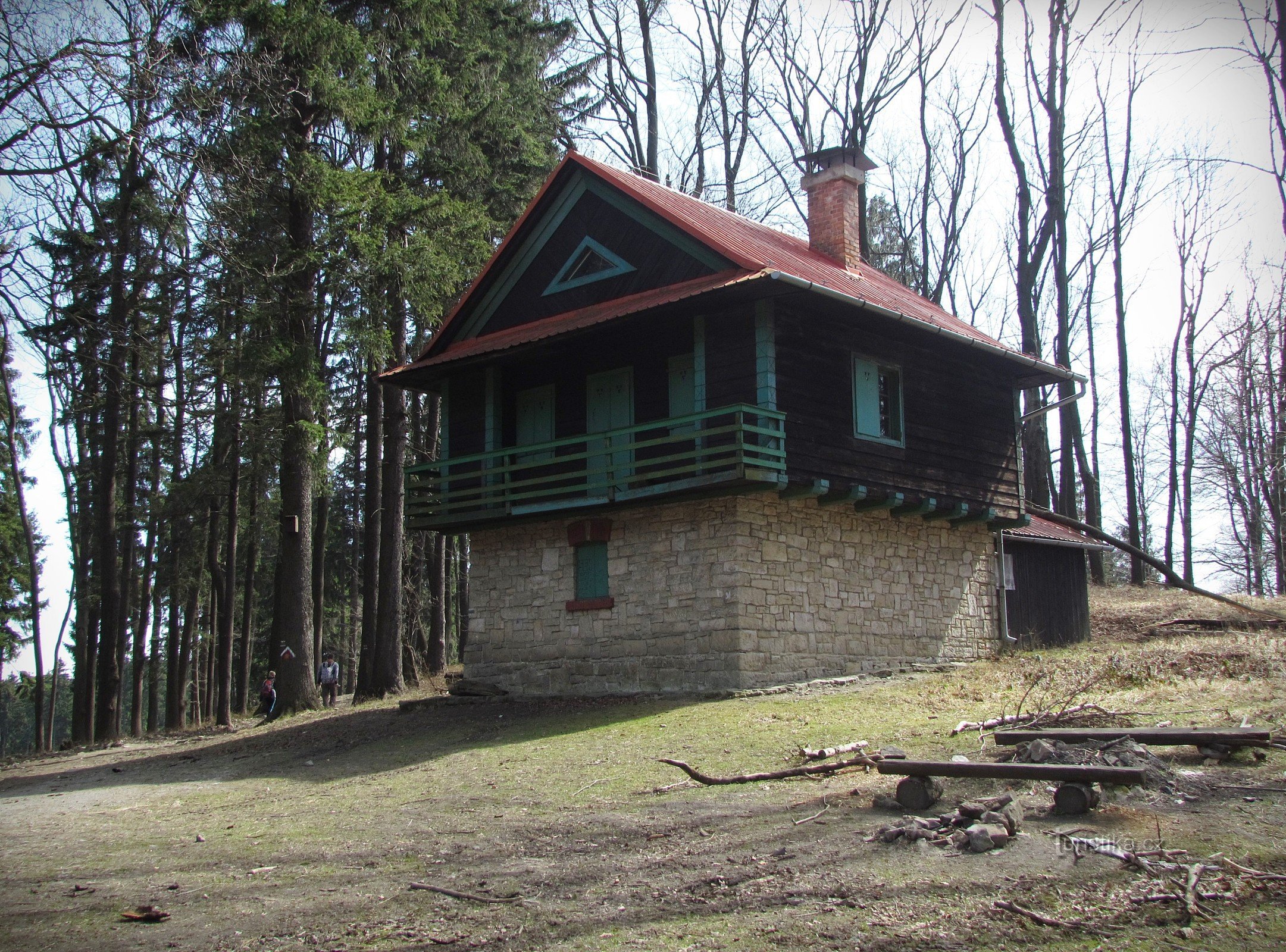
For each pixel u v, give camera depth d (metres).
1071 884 6.46
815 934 6.07
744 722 13.87
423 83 24.94
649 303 17.73
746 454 17.14
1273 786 8.12
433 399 30.64
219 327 26.55
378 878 8.28
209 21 20.33
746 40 38.19
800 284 16.23
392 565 26.59
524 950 6.30
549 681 19.67
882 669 19.41
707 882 7.23
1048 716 11.54
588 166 20.00
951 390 21.34
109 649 29.50
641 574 18.59
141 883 8.86
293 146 22.55
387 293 23.42
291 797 13.02
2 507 41.72
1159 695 12.85
